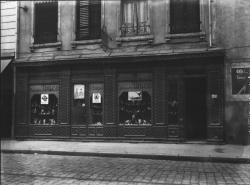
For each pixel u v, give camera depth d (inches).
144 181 289.9
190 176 312.0
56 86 615.5
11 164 387.2
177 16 547.8
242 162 389.7
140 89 568.1
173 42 549.6
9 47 645.3
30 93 630.5
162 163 395.9
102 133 581.9
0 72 619.5
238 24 446.9
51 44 618.8
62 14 617.9
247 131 449.7
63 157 450.9
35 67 625.0
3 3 652.7
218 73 521.0
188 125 546.9
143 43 565.9
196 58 532.4
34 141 600.4
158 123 553.0
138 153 444.8
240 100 461.1
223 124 513.0
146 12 566.6
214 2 512.7
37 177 307.7
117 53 575.8
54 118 613.6
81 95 598.9
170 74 551.5
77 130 596.1
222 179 298.5
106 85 582.6
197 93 549.3
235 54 466.3
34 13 636.1
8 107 637.3
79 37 605.3
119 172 333.4
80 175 317.1
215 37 520.7
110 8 585.6
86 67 596.4
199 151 448.5
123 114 575.2
